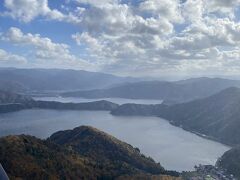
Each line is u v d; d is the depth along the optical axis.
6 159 194.12
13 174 182.50
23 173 186.50
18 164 192.50
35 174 189.25
